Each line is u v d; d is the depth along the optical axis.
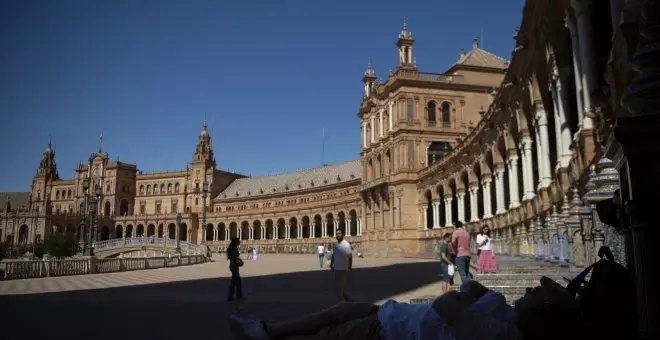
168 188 144.25
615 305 3.99
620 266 4.26
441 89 71.50
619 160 3.98
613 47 11.45
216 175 138.75
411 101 70.50
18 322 11.52
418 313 4.23
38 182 156.62
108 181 145.00
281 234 118.31
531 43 25.83
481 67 73.31
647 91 3.48
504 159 38.81
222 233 128.75
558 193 21.17
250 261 59.16
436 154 70.69
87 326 10.91
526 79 28.19
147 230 138.62
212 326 10.87
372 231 78.56
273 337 4.69
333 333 4.51
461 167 51.28
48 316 12.63
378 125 79.12
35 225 127.94
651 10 3.71
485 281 14.18
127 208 146.50
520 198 39.25
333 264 15.02
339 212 97.88
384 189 74.62
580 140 16.69
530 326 3.83
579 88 18.89
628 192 3.69
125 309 13.96
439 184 59.56
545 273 14.58
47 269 28.89
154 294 18.58
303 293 18.81
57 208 153.25
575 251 12.72
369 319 4.47
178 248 63.72
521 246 28.95
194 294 18.55
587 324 4.02
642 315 3.33
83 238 41.34
